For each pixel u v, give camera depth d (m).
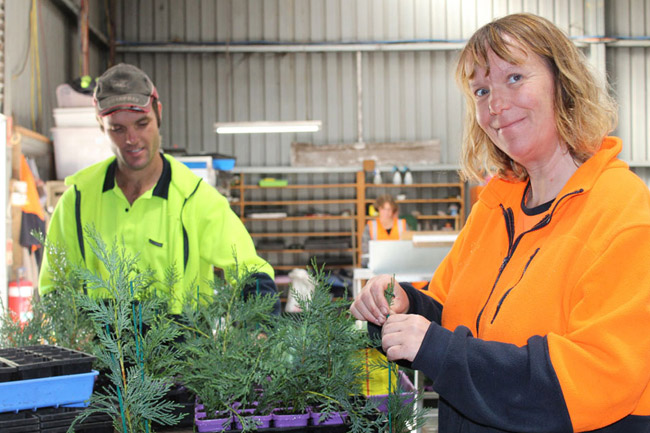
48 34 5.97
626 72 8.30
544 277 0.90
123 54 8.23
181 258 1.62
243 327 1.21
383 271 3.01
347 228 8.52
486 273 1.07
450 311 1.11
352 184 8.29
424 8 8.36
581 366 0.76
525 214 1.03
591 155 0.94
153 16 8.20
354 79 8.43
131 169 1.60
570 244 0.88
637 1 8.26
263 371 1.07
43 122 5.73
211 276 1.63
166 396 1.16
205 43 8.20
